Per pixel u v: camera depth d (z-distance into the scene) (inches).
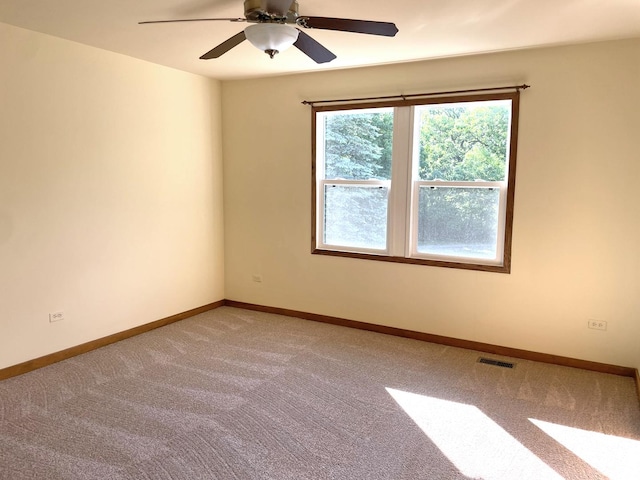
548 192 142.6
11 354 132.0
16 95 128.0
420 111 161.9
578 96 136.3
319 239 186.7
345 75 170.9
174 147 178.2
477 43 134.4
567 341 144.6
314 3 103.7
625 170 133.2
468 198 157.2
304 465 93.4
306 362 145.8
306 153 182.2
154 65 167.0
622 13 109.0
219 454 96.5
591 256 139.3
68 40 138.6
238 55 151.9
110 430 105.0
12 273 130.7
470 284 156.9
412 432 106.2
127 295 164.7
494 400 122.0
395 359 149.1
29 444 98.9
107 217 155.5
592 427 108.9
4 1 106.3
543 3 102.8
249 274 202.1
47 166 136.9
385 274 171.8
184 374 135.7
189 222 187.9
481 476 90.7
